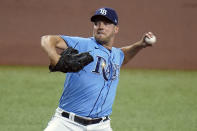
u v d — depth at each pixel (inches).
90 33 2645.2
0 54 2623.0
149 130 1148.5
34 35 2630.4
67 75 621.9
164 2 2640.3
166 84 1975.9
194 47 2657.5
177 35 2655.0
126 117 1298.0
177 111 1403.8
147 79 2129.7
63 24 2645.2
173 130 1157.7
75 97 612.4
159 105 1494.8
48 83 1883.6
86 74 604.4
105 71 619.8
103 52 621.9
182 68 2664.9
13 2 2620.6
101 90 617.0
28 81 1929.1
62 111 623.8
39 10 2630.4
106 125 644.7
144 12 2637.8
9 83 1865.2
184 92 1771.7
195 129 1176.2
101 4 2635.3
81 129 622.5
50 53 491.2
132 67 2635.3
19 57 2635.3
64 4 2628.0
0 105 1409.9
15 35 2625.5
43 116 1267.2
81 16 2640.3
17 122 1186.0
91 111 616.7
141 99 1595.7
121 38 2645.2
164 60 2655.0
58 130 620.4
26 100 1505.9
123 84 1941.4
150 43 706.2
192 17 2647.6
